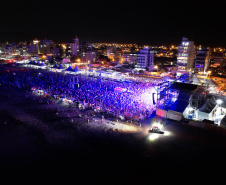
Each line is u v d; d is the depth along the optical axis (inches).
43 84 3184.1
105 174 1042.7
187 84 2304.4
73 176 1031.6
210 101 2070.6
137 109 2026.3
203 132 1526.8
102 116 1840.6
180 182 969.5
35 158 1200.2
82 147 1318.9
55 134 1505.9
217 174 1023.0
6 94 2652.6
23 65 5329.7
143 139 1421.0
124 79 3651.6
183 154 1211.9
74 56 6825.8
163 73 4352.9
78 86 2982.3
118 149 1290.6
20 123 1701.5
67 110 2050.9
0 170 1090.7
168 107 1916.8
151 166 1104.2
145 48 5064.0
